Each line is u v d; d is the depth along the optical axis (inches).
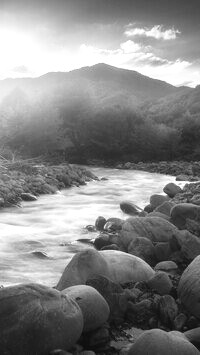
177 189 736.3
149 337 191.9
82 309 217.2
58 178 917.2
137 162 1686.8
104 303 228.5
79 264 277.1
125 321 249.0
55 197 764.6
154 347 187.6
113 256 305.6
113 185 990.4
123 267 296.8
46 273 336.8
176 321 243.0
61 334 193.5
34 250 406.6
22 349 186.2
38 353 187.8
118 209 663.8
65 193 825.5
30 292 198.7
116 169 1455.5
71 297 219.0
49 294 201.9
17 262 363.6
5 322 188.7
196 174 1275.8
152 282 282.4
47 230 505.0
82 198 773.3
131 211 626.2
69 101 1753.2
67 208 662.5
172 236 366.6
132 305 256.7
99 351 214.8
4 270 339.0
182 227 449.1
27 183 795.4
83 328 217.0
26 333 187.5
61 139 1616.6
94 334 221.1
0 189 679.7
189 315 252.1
